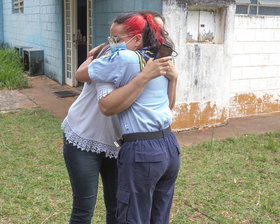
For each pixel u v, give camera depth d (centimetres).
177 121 579
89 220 239
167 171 207
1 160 436
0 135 527
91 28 780
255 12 668
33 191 360
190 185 386
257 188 382
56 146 490
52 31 942
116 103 189
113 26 203
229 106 684
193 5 546
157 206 217
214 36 598
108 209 258
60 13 877
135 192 197
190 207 343
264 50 693
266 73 708
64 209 330
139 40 201
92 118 218
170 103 226
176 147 207
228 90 623
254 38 675
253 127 627
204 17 580
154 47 202
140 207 201
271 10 686
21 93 816
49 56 984
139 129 197
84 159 225
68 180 387
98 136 222
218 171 423
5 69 912
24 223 305
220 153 486
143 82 188
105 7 646
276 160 465
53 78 967
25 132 545
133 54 195
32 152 460
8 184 374
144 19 202
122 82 196
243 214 331
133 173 196
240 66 677
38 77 1015
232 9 587
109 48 212
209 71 591
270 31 689
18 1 1238
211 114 612
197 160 458
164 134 202
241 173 421
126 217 199
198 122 600
